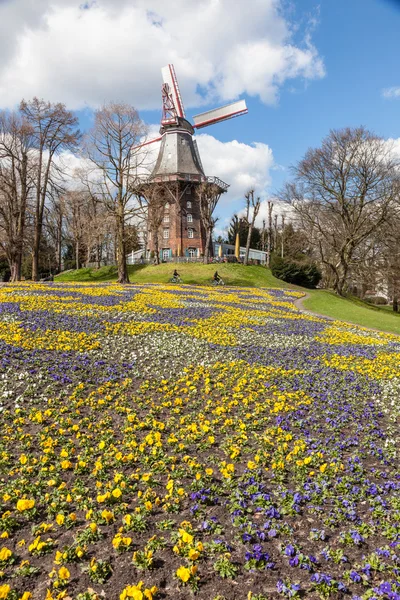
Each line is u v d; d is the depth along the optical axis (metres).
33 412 7.16
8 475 5.38
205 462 6.06
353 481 5.66
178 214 70.75
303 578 3.99
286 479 5.72
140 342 12.95
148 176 42.69
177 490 5.13
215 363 11.10
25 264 72.50
